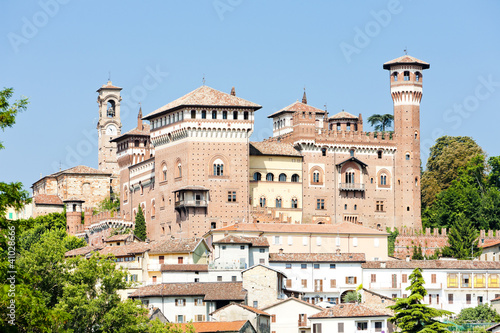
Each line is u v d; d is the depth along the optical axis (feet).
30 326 269.03
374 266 584.40
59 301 405.80
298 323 499.10
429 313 478.59
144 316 414.62
